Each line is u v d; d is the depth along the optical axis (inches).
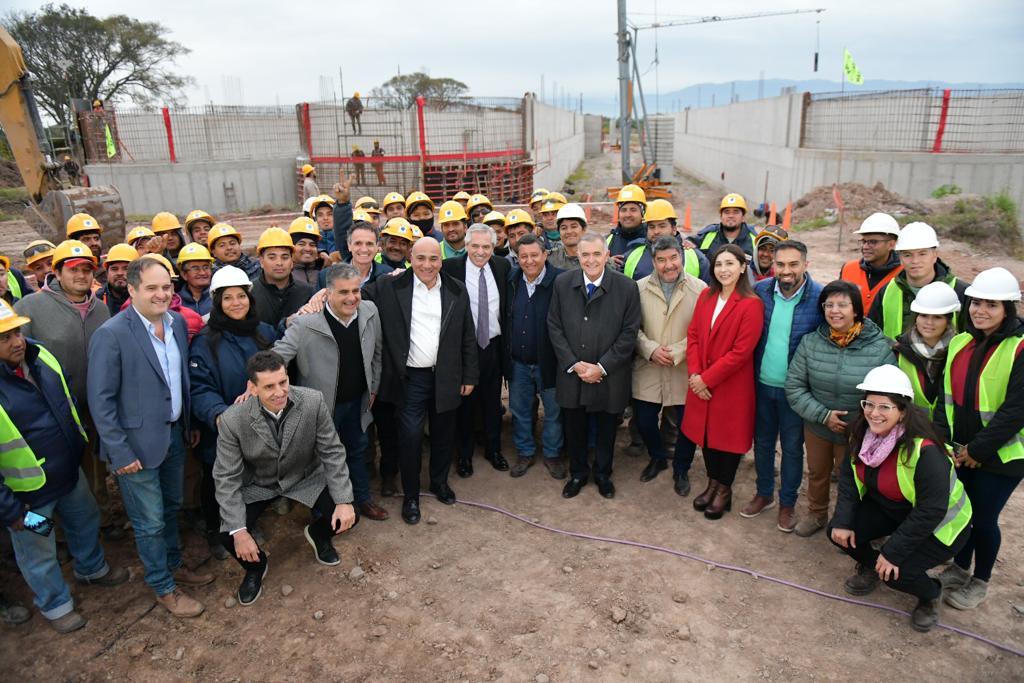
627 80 1000.2
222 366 166.7
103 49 1509.6
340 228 273.3
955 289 169.0
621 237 248.1
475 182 800.3
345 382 186.1
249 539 157.9
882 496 153.4
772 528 193.6
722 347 182.2
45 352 150.4
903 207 647.8
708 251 262.1
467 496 213.2
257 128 914.1
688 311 199.9
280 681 143.3
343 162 834.8
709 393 187.0
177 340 161.6
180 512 200.4
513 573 176.1
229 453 156.7
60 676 145.4
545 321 209.3
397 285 191.3
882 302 182.1
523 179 948.0
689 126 1818.4
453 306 192.1
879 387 145.1
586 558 181.3
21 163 376.8
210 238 223.1
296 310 196.9
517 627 157.4
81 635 156.8
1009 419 142.7
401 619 160.7
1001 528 190.7
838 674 141.9
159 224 250.4
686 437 202.5
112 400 149.1
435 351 193.0
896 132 725.3
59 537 186.9
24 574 151.0
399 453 198.1
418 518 199.2
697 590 168.4
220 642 154.9
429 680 142.7
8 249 572.7
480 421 248.5
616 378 198.4
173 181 805.9
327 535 177.0
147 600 168.2
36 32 1432.1
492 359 219.6
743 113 1160.8
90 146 830.5
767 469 194.4
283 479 166.7
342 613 163.2
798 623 157.0
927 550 146.9
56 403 150.2
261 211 826.2
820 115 847.7
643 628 156.4
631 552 183.5
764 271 235.9
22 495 145.9
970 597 159.8
